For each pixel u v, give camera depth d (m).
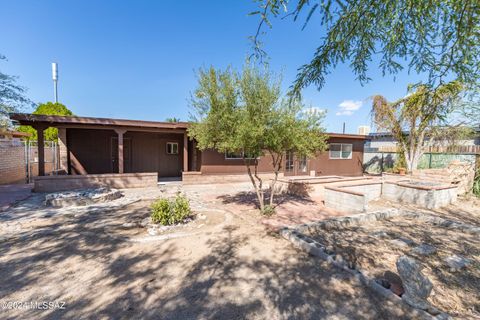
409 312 2.27
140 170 11.67
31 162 11.78
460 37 1.44
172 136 12.40
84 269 3.05
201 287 2.69
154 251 3.60
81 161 10.40
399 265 2.50
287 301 2.46
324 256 3.41
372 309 2.33
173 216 4.83
